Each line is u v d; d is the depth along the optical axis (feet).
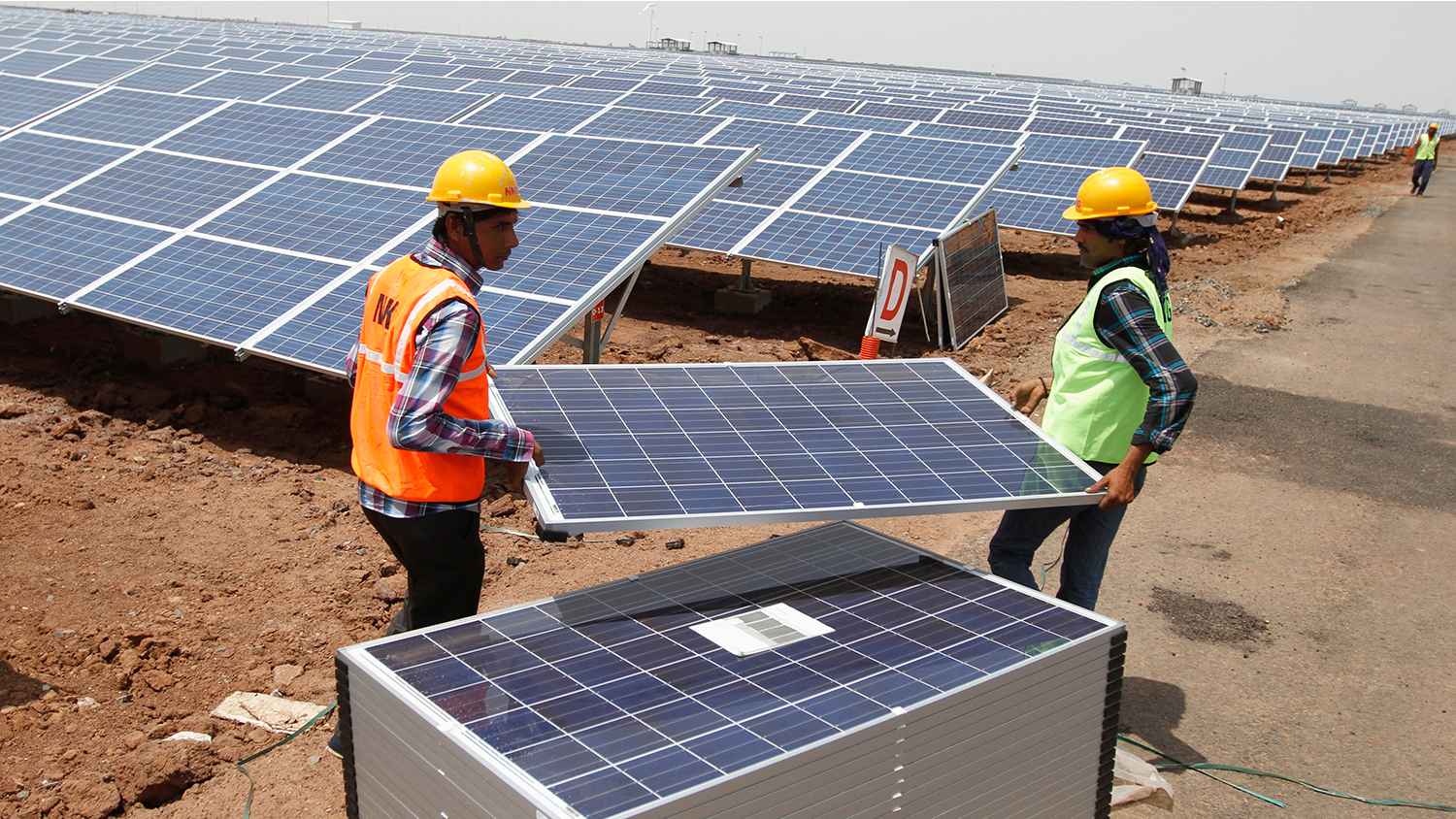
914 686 8.68
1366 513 24.39
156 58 69.87
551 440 11.62
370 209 29.86
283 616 17.90
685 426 12.40
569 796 6.94
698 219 43.04
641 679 8.74
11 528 20.30
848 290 48.24
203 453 24.84
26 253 29.91
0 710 14.71
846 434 12.76
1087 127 74.59
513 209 11.64
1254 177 88.02
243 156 35.22
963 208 40.91
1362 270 57.11
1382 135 148.25
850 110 79.61
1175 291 48.60
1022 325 42.68
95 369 30.37
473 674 8.75
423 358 10.55
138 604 17.95
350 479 23.91
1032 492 11.82
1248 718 15.99
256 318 25.04
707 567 11.47
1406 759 15.03
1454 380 36.09
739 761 7.45
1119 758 14.51
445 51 126.41
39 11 194.08
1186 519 23.75
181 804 13.25
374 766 9.02
